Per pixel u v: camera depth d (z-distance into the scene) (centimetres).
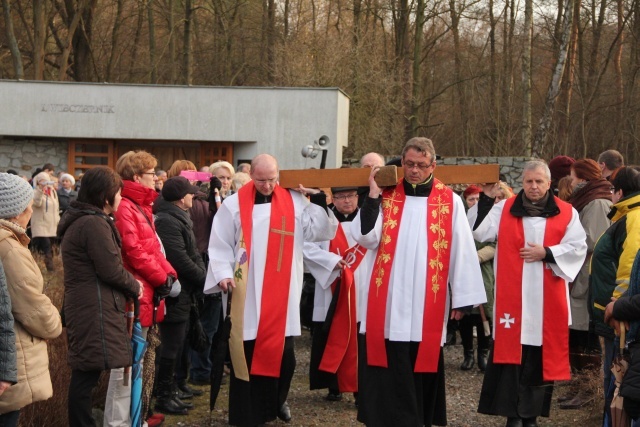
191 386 698
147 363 518
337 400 664
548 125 2003
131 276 473
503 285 575
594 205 638
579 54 2781
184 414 607
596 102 2789
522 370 570
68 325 461
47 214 1216
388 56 2903
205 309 699
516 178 1953
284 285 562
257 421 559
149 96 2077
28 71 2966
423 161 520
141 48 3067
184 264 581
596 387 608
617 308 411
